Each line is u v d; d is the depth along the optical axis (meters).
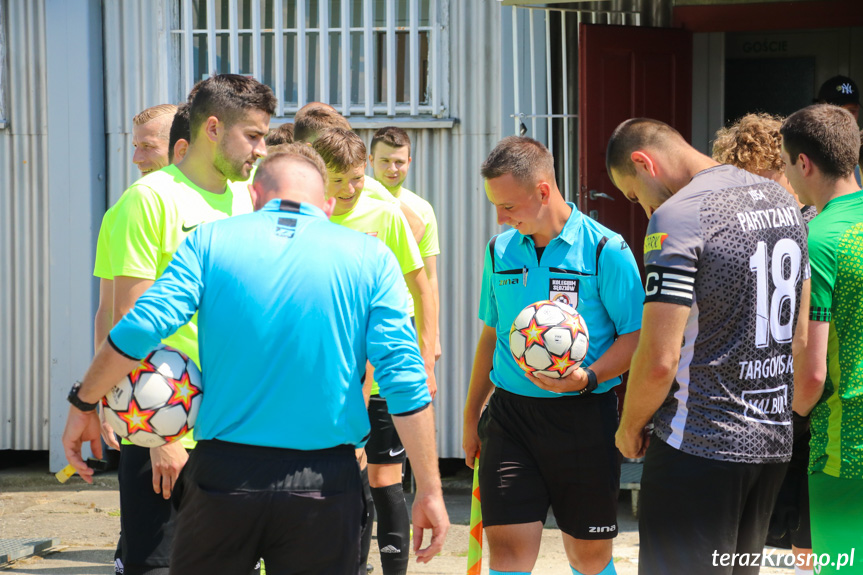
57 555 14.70
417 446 7.31
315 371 7.19
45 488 18.72
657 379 7.66
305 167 7.96
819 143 8.70
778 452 7.98
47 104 18.72
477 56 18.06
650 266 7.72
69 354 18.80
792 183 9.08
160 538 9.36
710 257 7.63
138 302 7.13
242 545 7.14
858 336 8.49
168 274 7.30
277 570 7.27
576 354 9.16
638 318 9.67
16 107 18.94
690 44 18.84
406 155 15.62
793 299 8.02
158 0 18.56
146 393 7.31
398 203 14.27
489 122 18.14
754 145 9.91
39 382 19.19
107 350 7.09
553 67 18.83
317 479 7.14
